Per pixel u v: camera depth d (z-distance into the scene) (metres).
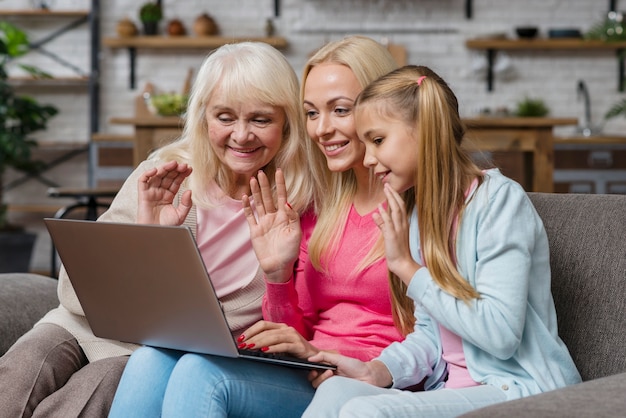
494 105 7.72
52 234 1.83
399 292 1.96
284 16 7.73
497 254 1.71
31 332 2.13
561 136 7.14
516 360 1.72
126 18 7.54
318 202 2.18
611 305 1.82
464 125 1.88
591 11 7.69
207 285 1.64
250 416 1.76
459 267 1.77
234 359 1.77
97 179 6.92
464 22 7.69
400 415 1.55
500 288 1.68
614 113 7.14
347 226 2.07
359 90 2.02
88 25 7.75
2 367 1.98
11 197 7.72
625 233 1.86
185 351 1.82
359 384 1.68
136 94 7.79
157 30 7.70
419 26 7.67
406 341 1.87
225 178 2.21
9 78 7.34
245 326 2.17
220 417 1.70
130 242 1.71
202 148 2.19
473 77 7.71
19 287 2.38
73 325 2.13
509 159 5.70
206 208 2.18
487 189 1.77
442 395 1.62
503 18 7.70
